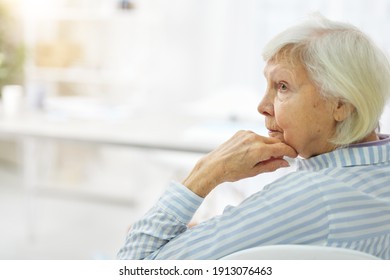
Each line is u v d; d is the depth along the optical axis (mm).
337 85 1025
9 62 5012
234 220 1030
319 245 1003
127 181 5031
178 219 1127
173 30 4980
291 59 1081
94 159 5129
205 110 4066
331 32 1074
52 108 3832
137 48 5047
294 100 1084
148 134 2975
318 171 1069
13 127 3111
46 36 5281
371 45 1069
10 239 3797
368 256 917
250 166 1152
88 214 4344
